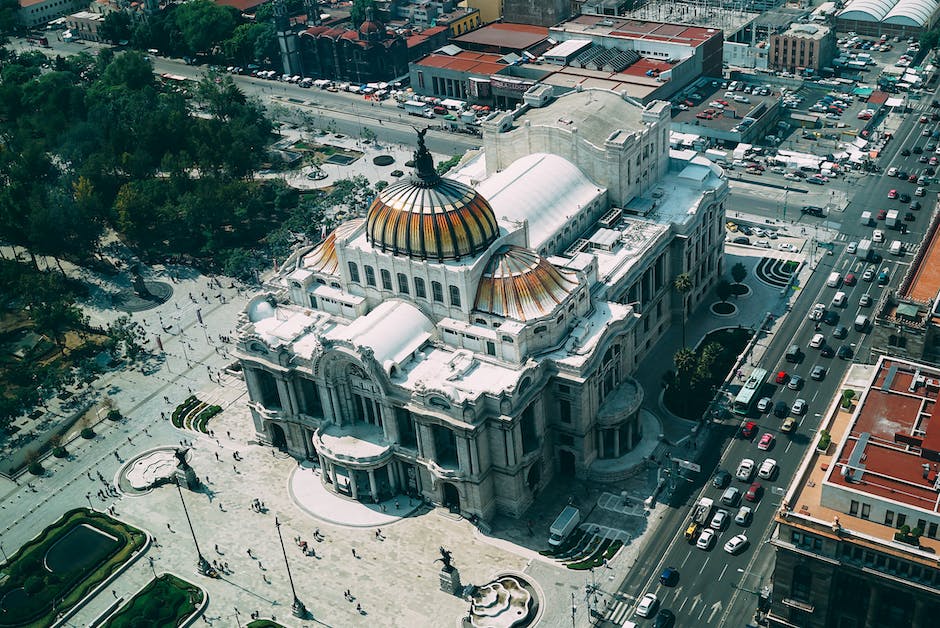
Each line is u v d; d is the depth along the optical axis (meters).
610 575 199.62
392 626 192.38
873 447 171.50
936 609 160.38
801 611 174.00
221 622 197.25
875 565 161.88
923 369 188.25
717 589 194.12
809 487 172.62
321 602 199.25
